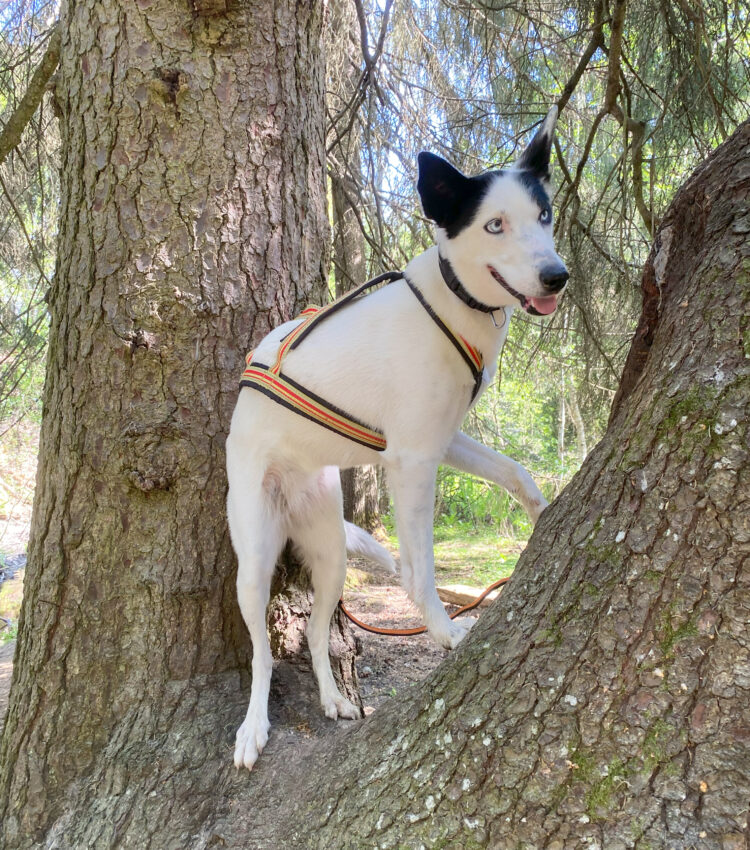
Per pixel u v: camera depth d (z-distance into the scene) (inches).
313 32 102.0
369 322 81.0
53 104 96.7
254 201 92.9
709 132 145.3
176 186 88.8
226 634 90.7
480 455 85.1
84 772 84.9
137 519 88.9
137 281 88.3
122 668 87.7
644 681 45.5
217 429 91.0
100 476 89.1
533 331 215.0
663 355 51.6
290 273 97.6
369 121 171.6
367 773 60.6
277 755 78.5
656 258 58.3
